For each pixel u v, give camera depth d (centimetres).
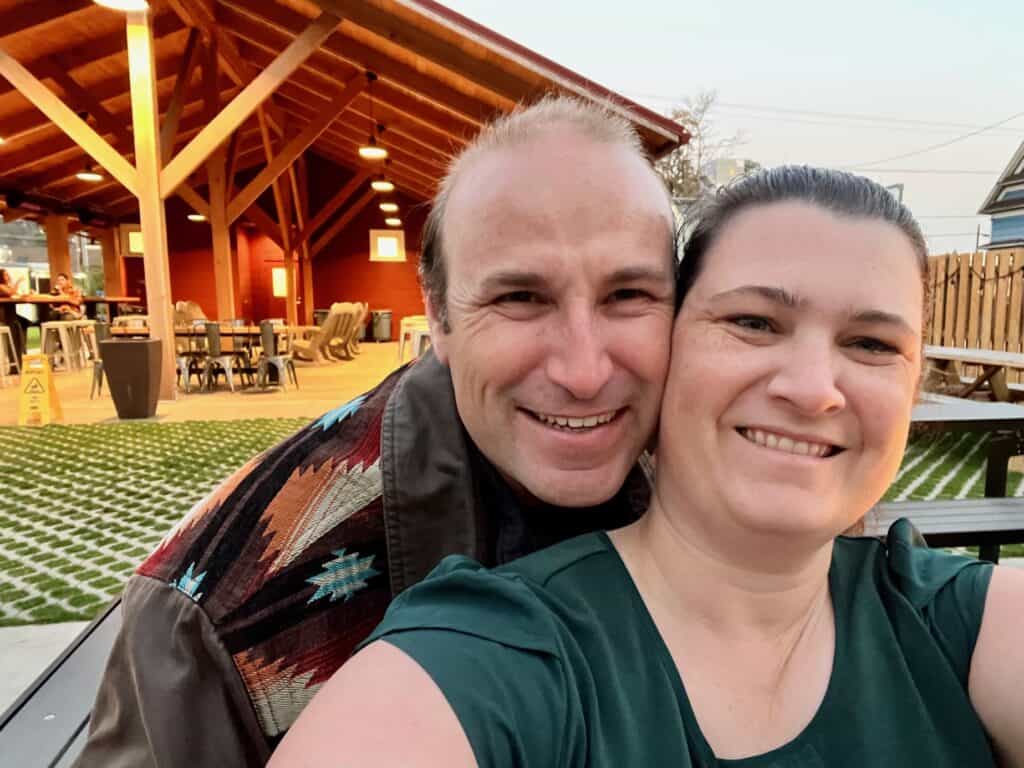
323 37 611
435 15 536
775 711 64
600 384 71
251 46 1048
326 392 809
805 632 69
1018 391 604
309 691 82
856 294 63
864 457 65
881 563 81
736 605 67
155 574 82
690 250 74
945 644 72
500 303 74
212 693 79
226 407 693
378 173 1491
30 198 1279
